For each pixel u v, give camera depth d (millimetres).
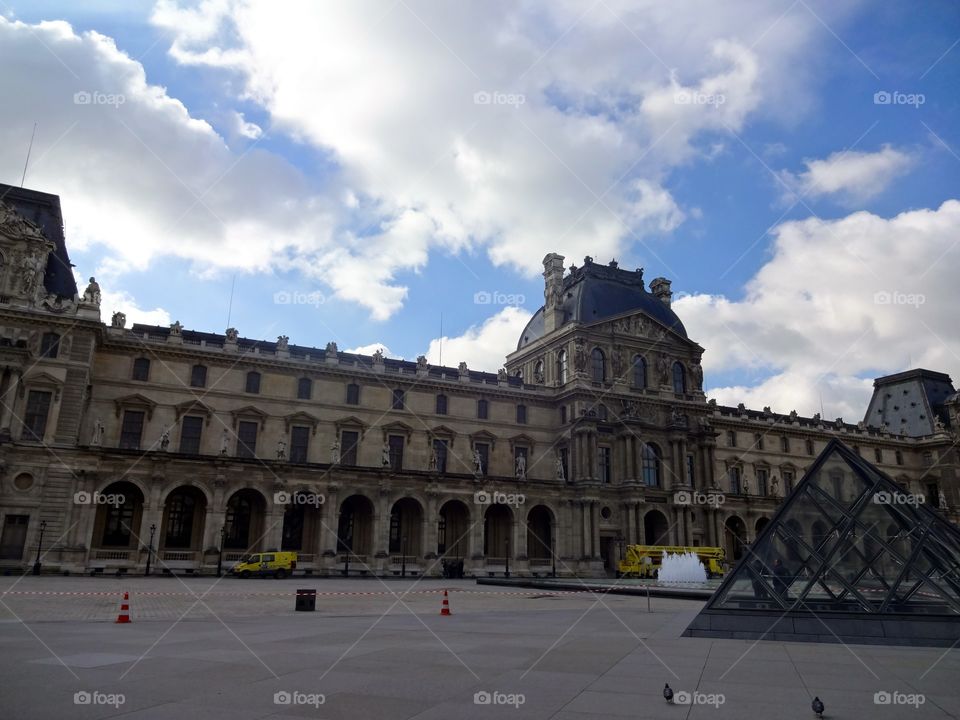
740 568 29016
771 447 129625
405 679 16875
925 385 152625
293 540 83750
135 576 68125
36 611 32594
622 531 97562
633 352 107688
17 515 66938
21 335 71125
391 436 93375
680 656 21531
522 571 90312
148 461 73375
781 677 18094
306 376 90438
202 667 17984
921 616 26062
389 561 84875
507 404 101750
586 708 14172
